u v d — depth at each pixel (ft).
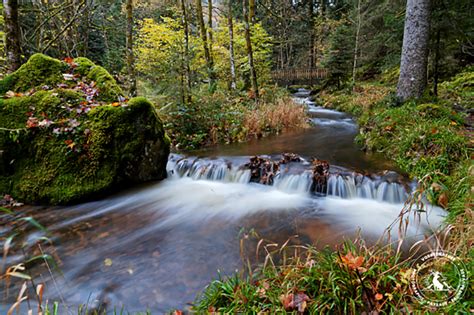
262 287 6.95
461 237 7.64
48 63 16.53
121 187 15.17
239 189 15.88
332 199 13.91
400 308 5.90
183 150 23.11
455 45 30.50
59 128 13.57
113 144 14.48
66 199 13.21
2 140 13.19
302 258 8.91
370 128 22.11
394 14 33.71
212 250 9.92
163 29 37.73
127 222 12.09
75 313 7.13
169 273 8.70
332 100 45.55
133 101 15.16
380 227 10.97
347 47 47.85
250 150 22.07
